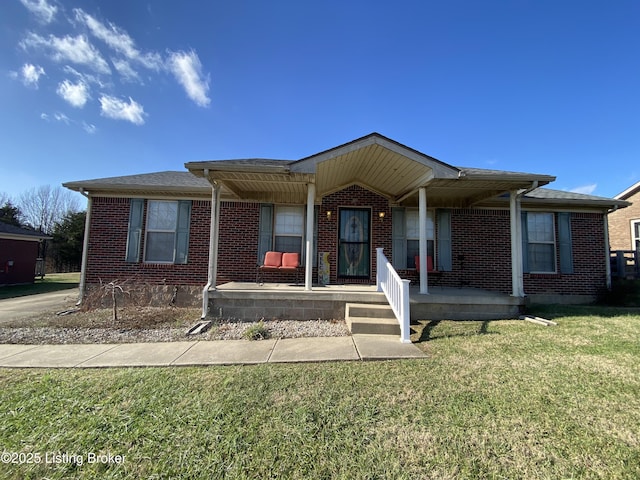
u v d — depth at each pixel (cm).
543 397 299
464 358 412
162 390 318
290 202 903
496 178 638
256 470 203
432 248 918
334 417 266
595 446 225
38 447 228
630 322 606
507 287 912
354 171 816
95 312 744
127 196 888
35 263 1738
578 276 928
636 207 1351
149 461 213
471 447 226
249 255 886
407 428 250
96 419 263
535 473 200
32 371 374
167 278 877
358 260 908
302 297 650
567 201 903
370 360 412
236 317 652
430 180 653
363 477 197
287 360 412
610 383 330
